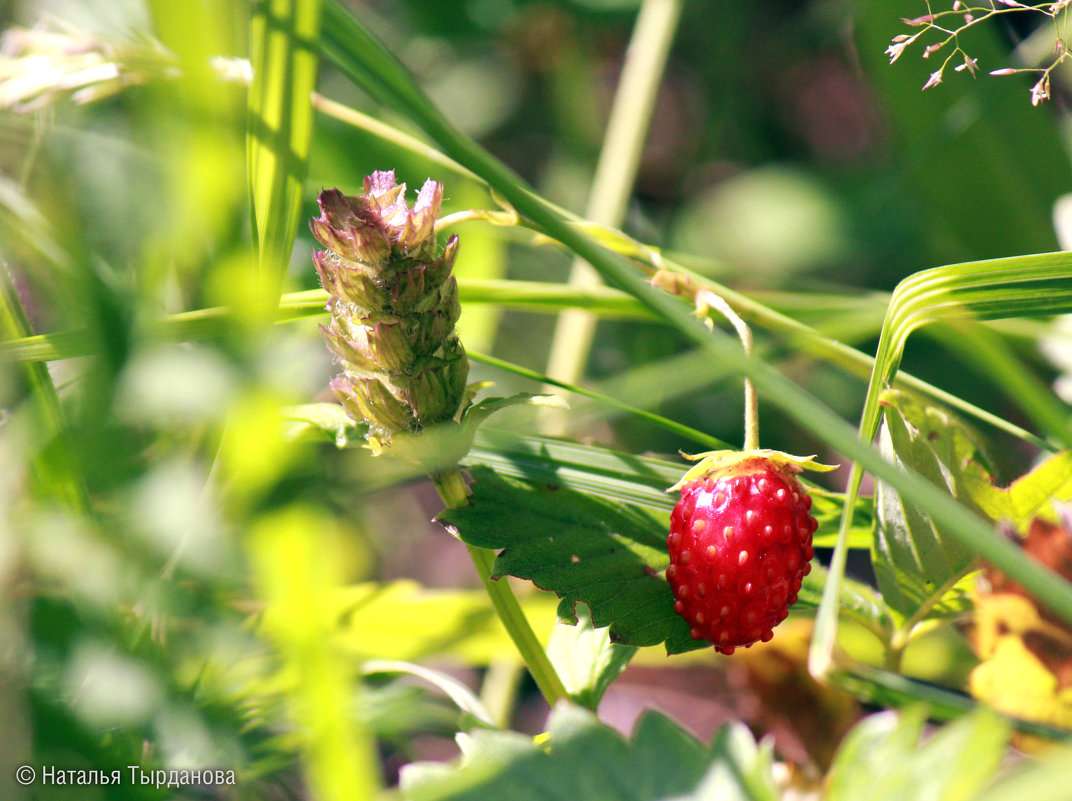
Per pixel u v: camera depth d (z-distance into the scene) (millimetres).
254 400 252
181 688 273
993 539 265
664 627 293
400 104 281
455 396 286
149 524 260
